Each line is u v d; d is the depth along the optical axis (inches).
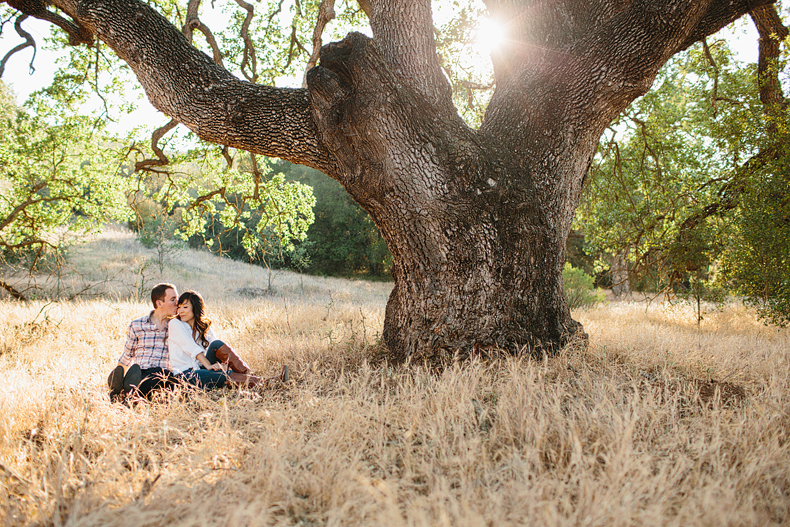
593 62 186.9
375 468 101.4
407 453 97.6
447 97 188.2
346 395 136.2
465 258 179.9
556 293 195.9
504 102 205.0
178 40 183.0
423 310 186.4
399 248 189.0
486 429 121.8
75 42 227.9
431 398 132.0
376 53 161.9
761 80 294.5
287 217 470.9
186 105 182.2
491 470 97.1
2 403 133.0
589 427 112.0
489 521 76.1
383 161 173.2
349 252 1493.6
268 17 393.4
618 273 787.4
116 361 213.3
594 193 458.3
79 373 186.2
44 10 214.1
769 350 228.4
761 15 277.0
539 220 188.7
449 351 179.8
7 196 448.1
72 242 521.3
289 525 80.4
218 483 92.2
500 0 214.8
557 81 193.9
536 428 108.3
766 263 296.5
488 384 151.9
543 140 193.6
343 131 169.3
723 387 164.2
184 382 146.9
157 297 164.4
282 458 97.9
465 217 177.5
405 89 173.0
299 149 184.9
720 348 220.4
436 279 183.8
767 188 289.0
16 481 92.0
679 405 137.6
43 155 421.1
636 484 83.0
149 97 189.3
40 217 457.4
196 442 112.7
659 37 177.3
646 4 176.4
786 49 270.1
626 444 96.0
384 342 211.2
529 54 204.4
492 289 181.3
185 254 1064.8
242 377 163.2
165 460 102.7
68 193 450.3
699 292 373.1
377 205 184.5
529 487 85.4
